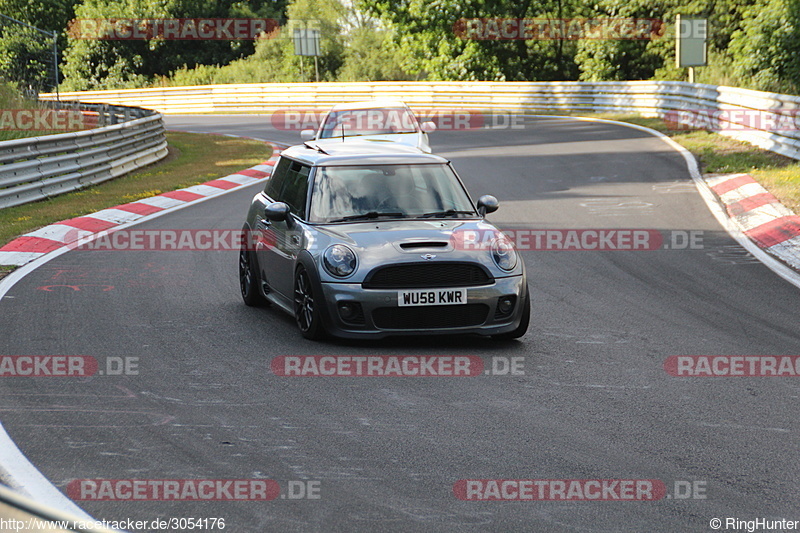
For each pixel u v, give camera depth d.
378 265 12.15
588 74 80.12
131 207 26.53
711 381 10.71
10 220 23.72
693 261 18.34
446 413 9.58
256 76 97.75
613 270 17.70
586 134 46.44
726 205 24.94
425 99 71.50
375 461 8.21
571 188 29.11
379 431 9.02
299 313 13.02
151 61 113.25
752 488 7.55
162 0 110.62
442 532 6.75
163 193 29.59
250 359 11.78
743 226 22.00
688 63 52.59
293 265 13.16
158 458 8.31
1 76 45.56
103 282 16.92
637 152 37.34
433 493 7.48
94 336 13.00
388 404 9.90
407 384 10.65
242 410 9.71
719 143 37.91
